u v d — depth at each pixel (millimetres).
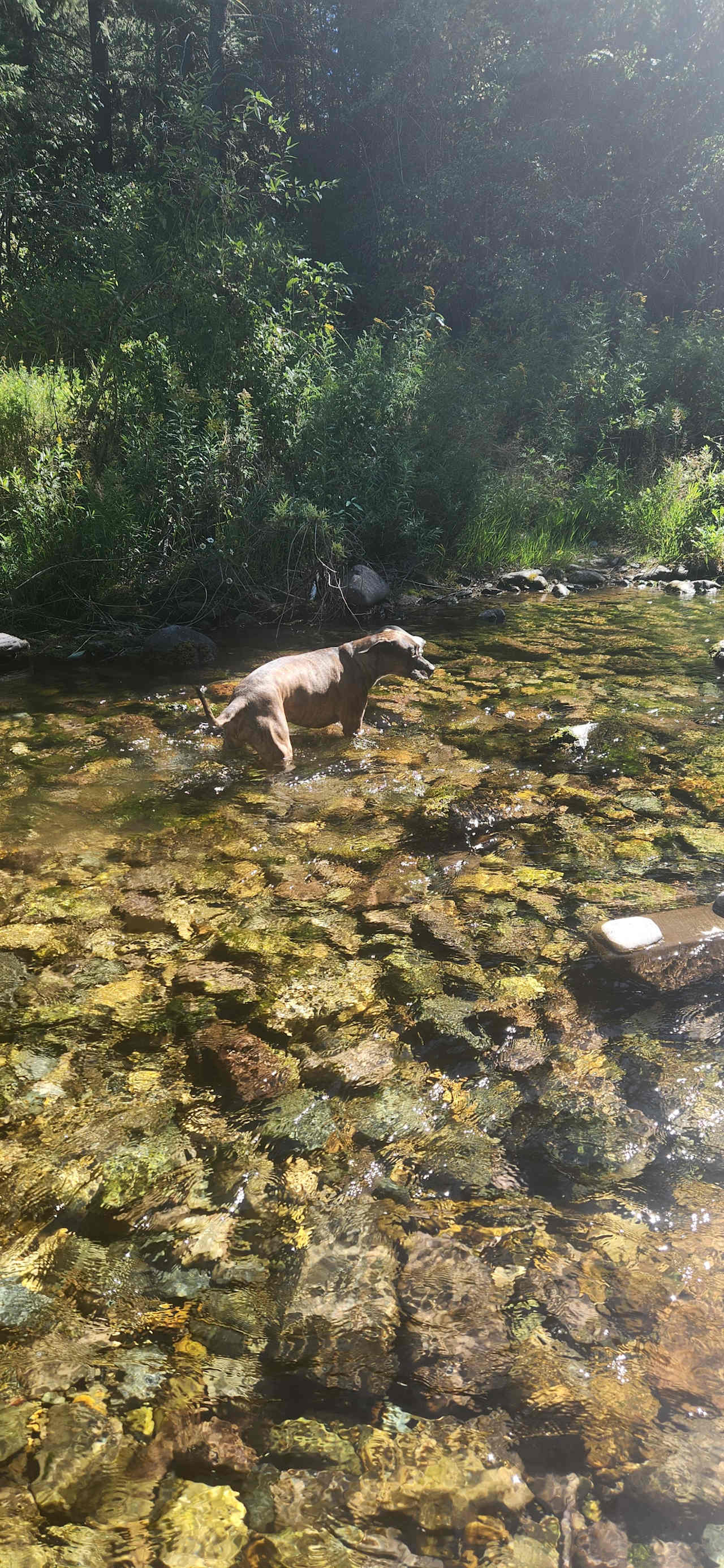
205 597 8516
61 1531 1561
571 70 19562
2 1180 2328
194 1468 1675
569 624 8664
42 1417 1758
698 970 3234
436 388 11812
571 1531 1566
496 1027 2945
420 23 19406
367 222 19969
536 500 12336
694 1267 2086
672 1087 2678
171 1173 2365
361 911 3625
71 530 8148
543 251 19922
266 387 9414
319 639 7980
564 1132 2508
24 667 7070
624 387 14602
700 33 19219
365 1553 1536
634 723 5727
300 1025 2947
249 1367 1868
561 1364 1865
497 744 5414
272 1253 2137
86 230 12828
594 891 3760
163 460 8617
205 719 5805
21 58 22172
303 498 9047
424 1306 1999
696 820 4402
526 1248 2141
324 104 21250
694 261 20031
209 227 10750
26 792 4711
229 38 19719
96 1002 3059
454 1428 1747
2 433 9016
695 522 12180
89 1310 1994
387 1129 2514
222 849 4129
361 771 5023
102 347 10180
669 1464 1672
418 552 10414
